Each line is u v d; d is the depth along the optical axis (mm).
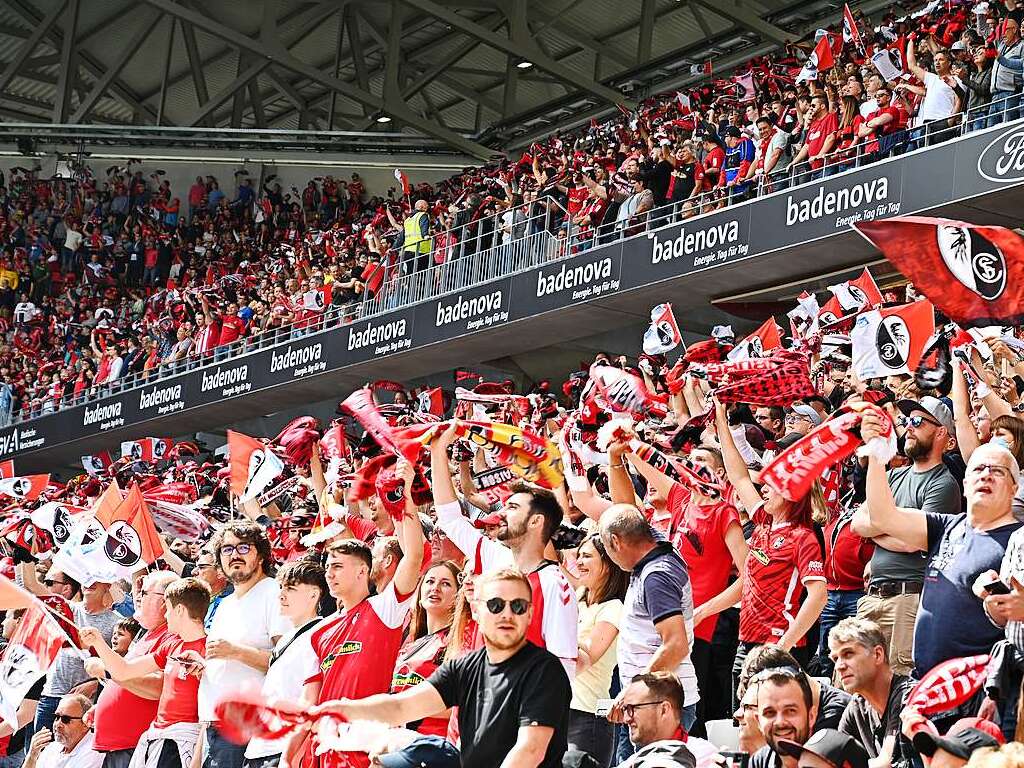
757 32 24094
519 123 29469
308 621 6426
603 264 16688
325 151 31219
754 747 4957
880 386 8523
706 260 15289
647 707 4902
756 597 6547
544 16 28203
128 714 7430
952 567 5199
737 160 15719
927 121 13141
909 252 5746
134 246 29766
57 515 9922
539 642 5379
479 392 10711
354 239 24719
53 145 32031
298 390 21953
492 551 6059
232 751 6586
